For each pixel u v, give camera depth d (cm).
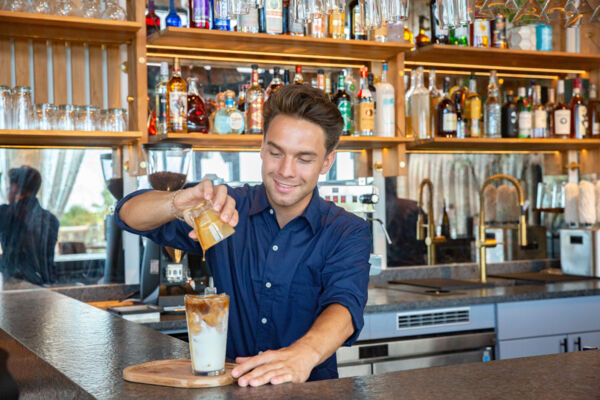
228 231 112
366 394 93
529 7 247
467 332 270
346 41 285
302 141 131
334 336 119
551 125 346
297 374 105
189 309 102
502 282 316
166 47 286
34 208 274
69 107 257
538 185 359
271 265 152
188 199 127
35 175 274
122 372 110
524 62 340
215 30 263
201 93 300
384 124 300
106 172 284
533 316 281
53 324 172
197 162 296
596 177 356
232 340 157
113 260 285
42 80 274
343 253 148
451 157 341
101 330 159
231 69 304
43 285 275
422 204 334
